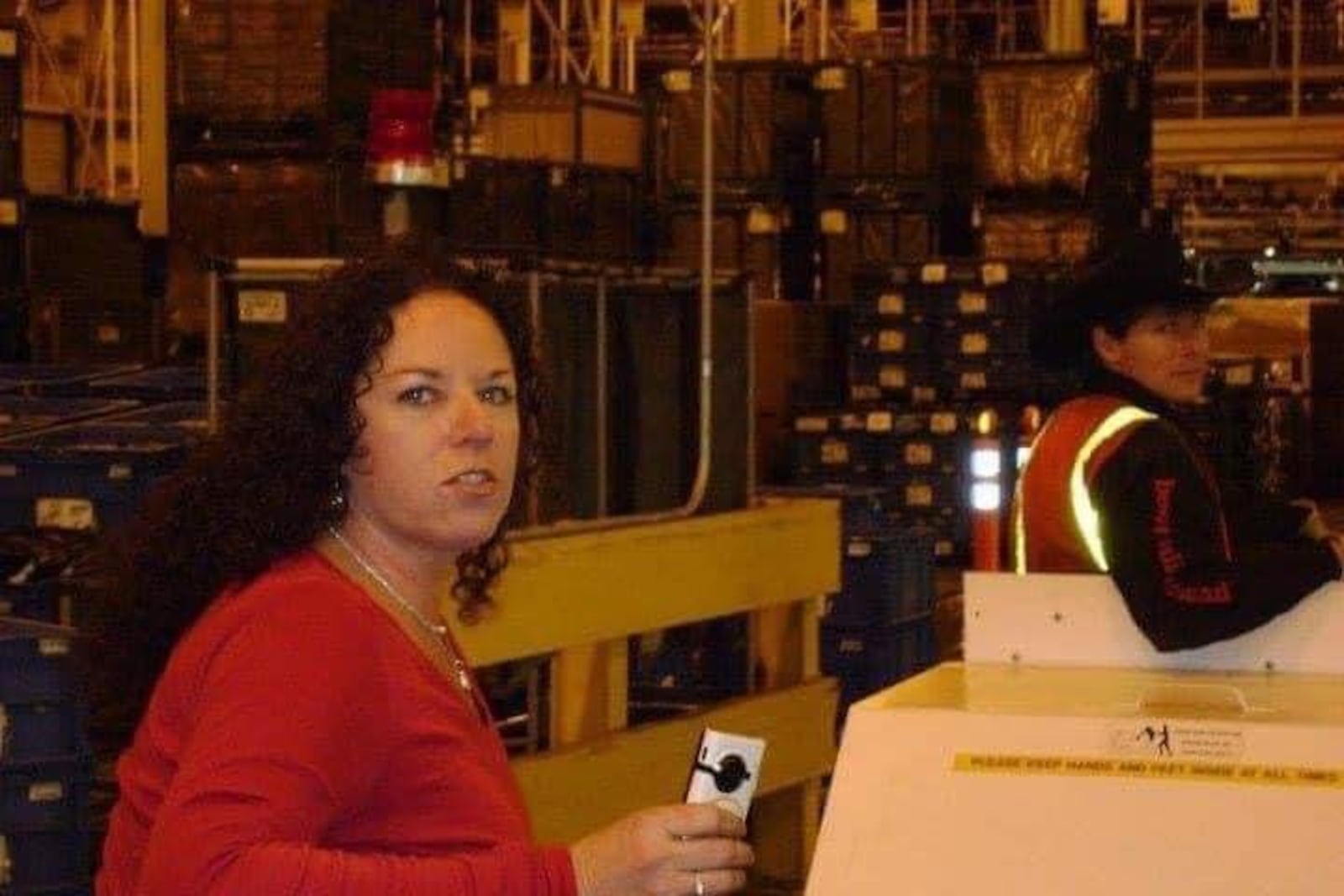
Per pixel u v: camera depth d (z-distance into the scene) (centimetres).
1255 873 346
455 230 1752
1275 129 3500
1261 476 2270
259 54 1520
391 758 331
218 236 1533
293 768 316
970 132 2275
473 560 392
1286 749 362
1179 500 589
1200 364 644
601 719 805
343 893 309
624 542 800
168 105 1546
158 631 351
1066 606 482
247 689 321
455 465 348
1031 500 621
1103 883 348
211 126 1535
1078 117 2206
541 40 3438
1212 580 493
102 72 2317
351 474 351
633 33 2925
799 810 938
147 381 1206
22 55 1780
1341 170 3672
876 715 377
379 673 330
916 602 1262
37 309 1620
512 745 812
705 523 848
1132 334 640
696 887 324
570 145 2178
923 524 2123
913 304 2169
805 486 2123
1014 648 484
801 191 2294
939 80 2252
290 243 1523
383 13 1548
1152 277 637
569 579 773
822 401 2219
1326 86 3638
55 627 821
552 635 766
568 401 791
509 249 1836
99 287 1661
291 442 346
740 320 890
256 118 1523
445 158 1485
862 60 2267
